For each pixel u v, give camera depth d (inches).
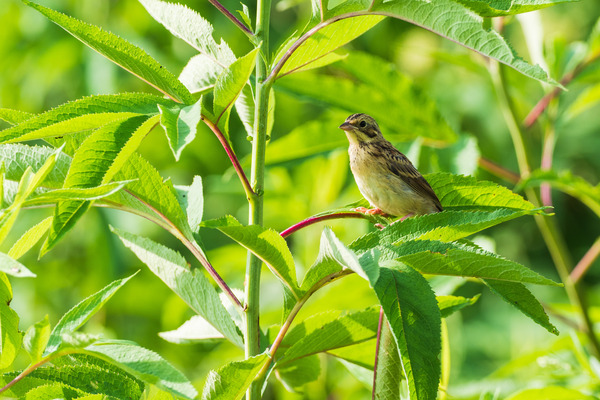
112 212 582.2
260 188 231.0
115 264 581.0
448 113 716.0
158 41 610.2
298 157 457.1
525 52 730.2
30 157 217.3
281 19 641.6
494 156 746.8
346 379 458.9
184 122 179.3
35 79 600.7
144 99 203.0
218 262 510.6
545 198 449.4
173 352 586.9
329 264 207.9
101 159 192.2
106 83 573.6
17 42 597.0
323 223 505.7
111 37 210.4
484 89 749.3
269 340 274.1
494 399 339.0
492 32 195.2
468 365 668.1
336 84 441.4
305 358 278.8
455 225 210.2
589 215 839.1
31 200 184.2
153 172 226.5
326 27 230.8
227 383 206.5
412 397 181.3
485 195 256.5
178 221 231.3
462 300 260.5
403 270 194.2
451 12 198.7
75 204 191.9
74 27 207.2
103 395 205.8
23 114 216.7
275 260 209.3
